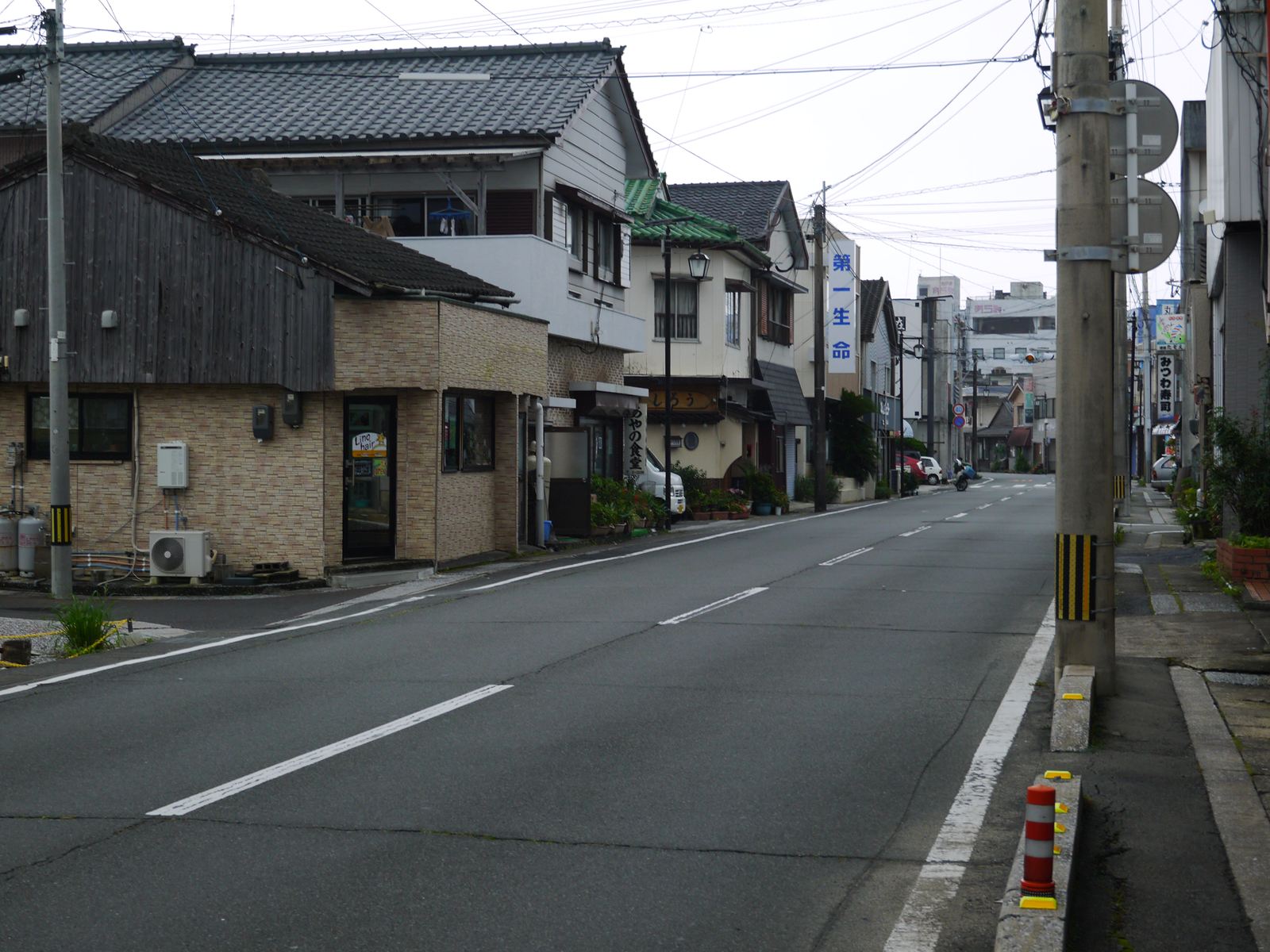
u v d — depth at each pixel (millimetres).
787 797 6887
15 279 18438
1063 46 8992
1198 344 28703
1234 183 18250
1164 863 5789
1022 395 112750
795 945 4910
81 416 18594
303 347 17875
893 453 62438
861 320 56844
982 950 4867
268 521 18109
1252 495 16906
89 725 8812
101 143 19000
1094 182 8930
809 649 11625
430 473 18969
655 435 37219
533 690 9766
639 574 18406
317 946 4840
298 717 8914
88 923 5070
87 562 18344
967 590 16156
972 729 8438
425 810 6625
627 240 31281
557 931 5008
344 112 26609
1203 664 10688
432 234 26094
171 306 18141
